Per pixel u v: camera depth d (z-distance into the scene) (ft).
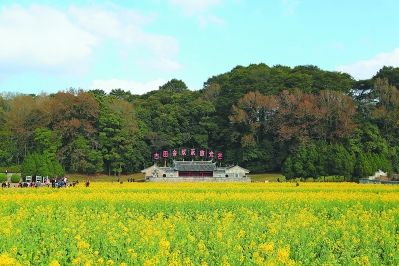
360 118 394.32
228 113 437.58
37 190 186.70
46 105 382.83
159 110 437.99
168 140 421.18
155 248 61.31
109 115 385.91
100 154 375.66
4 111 417.08
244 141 397.80
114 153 381.40
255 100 409.69
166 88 545.44
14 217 94.99
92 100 383.86
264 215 110.73
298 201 131.03
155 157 399.65
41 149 364.99
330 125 386.32
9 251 60.59
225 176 347.56
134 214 114.73
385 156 359.66
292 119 392.47
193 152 411.34
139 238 68.18
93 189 192.34
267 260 54.13
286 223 84.48
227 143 427.74
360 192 173.78
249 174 400.26
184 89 548.31
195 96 476.95
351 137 377.71
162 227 77.92
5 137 381.40
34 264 58.03
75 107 381.19
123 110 400.06
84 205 124.98
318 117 381.60
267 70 479.00
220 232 72.33
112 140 384.88
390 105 398.42
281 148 398.42
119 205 123.95
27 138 380.99
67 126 370.94
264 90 441.68
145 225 79.41
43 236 73.31
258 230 79.61
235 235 72.79
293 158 327.47
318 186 214.28
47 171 295.89
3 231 73.41
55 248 63.31
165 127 428.15
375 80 413.59
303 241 69.41
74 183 247.50
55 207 120.67
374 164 319.68
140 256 56.80
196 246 65.87
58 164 309.42
